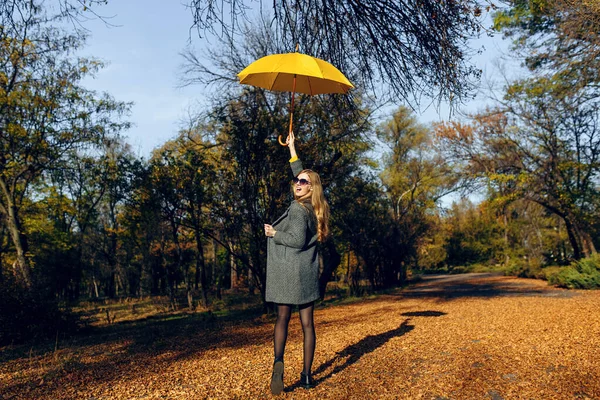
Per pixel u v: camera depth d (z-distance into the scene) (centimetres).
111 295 3384
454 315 853
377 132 1428
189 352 574
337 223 1719
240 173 1211
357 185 1580
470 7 515
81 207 2766
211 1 509
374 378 387
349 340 584
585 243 2369
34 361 590
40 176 2155
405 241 2417
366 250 2067
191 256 3098
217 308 1970
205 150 1394
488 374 391
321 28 595
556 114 1917
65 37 1684
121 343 744
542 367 409
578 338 541
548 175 2191
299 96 1185
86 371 480
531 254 3078
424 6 514
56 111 1905
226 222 1245
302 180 380
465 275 3928
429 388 354
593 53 895
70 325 1114
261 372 423
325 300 1698
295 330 730
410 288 2195
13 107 1794
